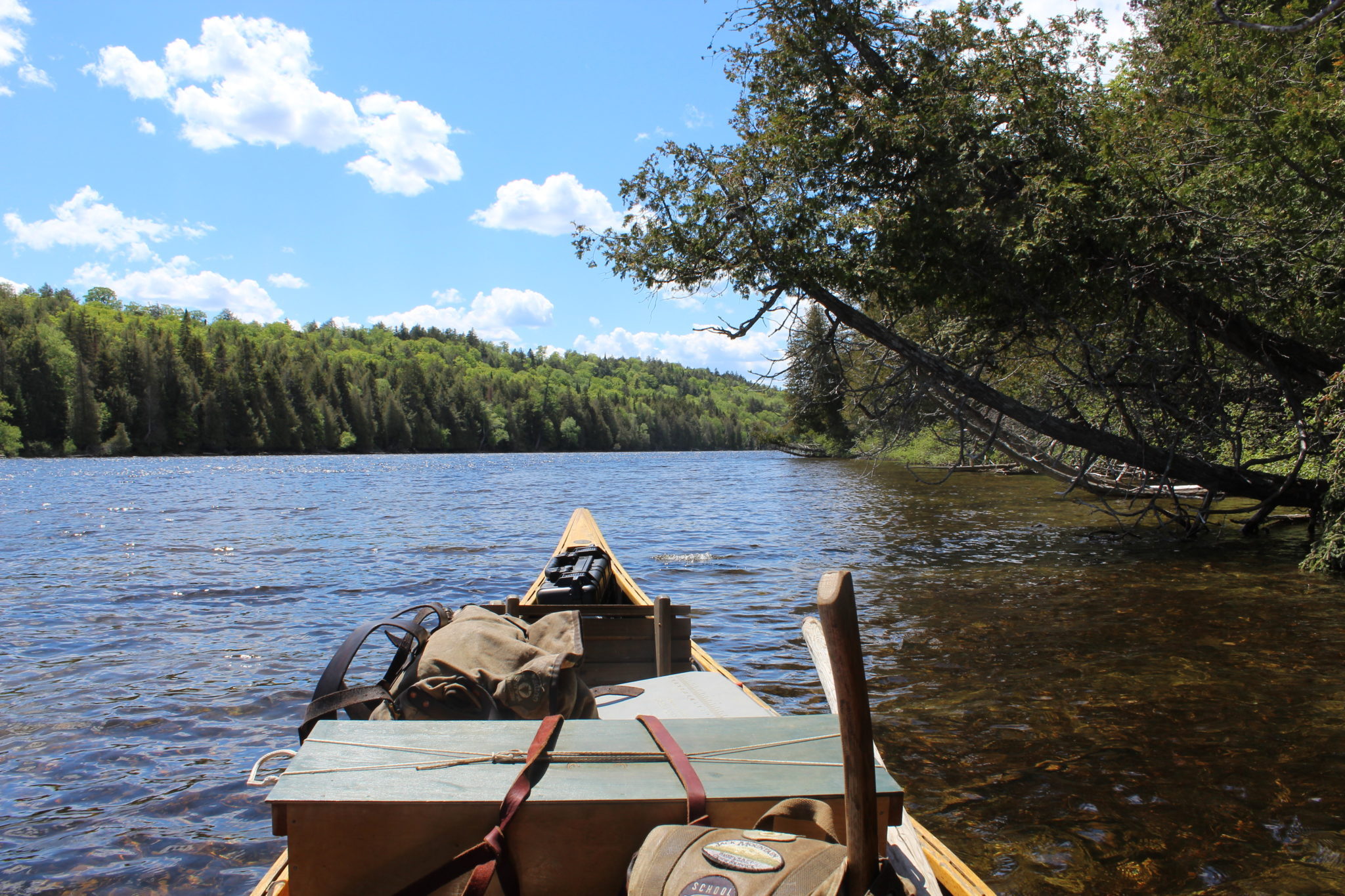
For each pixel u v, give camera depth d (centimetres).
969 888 260
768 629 888
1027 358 1655
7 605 1072
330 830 202
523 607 574
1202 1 1409
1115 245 1349
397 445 13762
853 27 1456
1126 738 542
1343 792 457
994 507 2289
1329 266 1316
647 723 249
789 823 196
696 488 3606
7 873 409
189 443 10781
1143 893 360
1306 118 1266
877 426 1797
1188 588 1076
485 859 196
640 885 176
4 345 9419
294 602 1092
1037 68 1414
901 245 1452
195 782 517
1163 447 1572
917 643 805
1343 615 899
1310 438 1435
